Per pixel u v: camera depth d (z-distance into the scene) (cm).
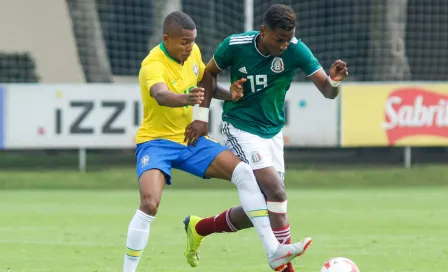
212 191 5125
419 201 4456
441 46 7325
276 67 2052
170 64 1988
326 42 6862
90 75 6794
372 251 2667
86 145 5269
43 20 7988
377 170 5766
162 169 1969
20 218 3684
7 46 7894
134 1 7106
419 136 5403
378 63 6694
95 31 6775
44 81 7956
